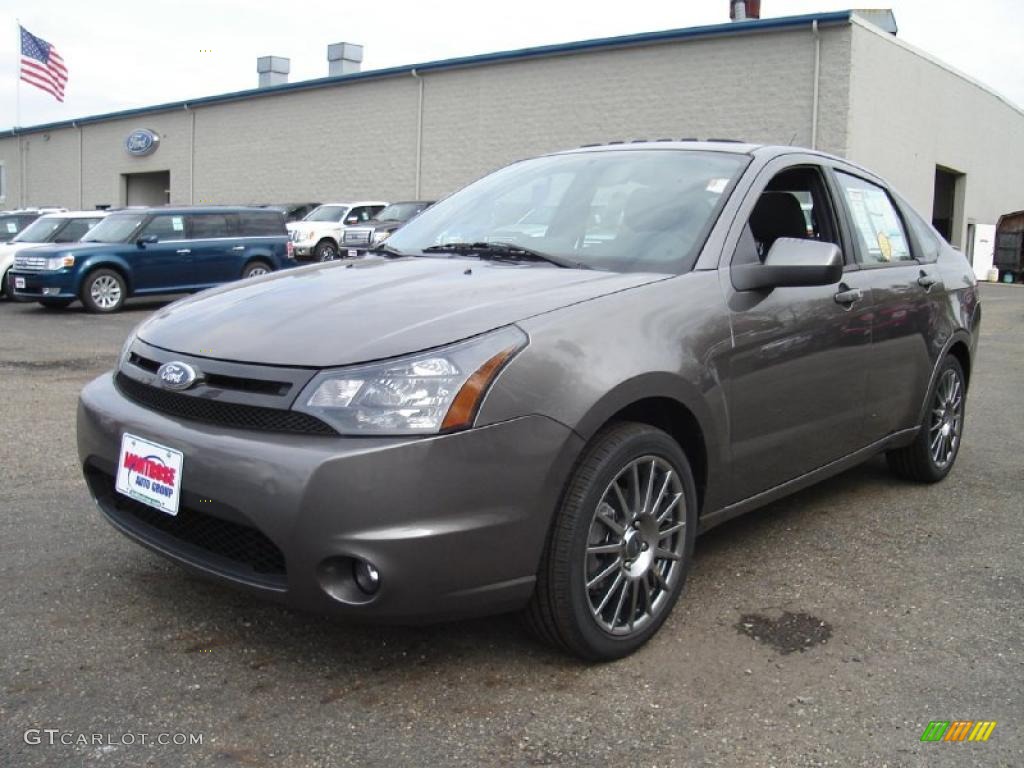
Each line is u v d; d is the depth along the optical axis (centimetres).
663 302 302
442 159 2608
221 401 265
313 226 2280
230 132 3192
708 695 270
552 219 372
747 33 1991
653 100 2164
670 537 306
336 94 2852
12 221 2030
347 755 235
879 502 462
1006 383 842
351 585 251
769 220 375
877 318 404
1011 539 409
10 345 1027
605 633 282
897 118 2122
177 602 323
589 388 268
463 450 247
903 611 332
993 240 2859
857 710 263
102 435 295
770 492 356
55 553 366
